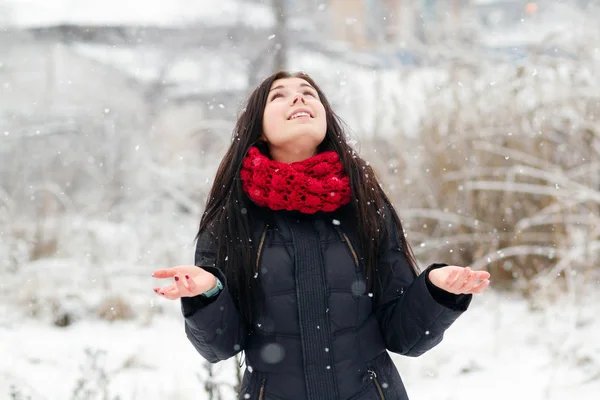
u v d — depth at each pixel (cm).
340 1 2017
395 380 256
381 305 263
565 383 438
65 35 1839
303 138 263
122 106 1395
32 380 449
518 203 647
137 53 1870
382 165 694
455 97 694
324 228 257
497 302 587
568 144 651
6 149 957
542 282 588
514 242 632
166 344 543
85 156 977
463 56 712
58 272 686
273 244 254
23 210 862
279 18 1934
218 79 1853
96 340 549
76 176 1048
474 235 650
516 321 551
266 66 1914
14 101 1302
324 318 246
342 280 250
